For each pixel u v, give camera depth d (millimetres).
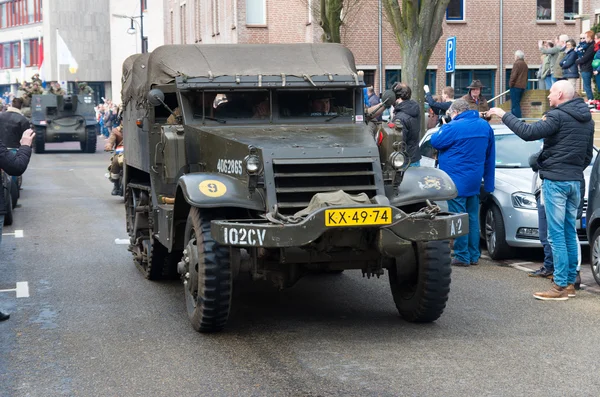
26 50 88562
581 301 9070
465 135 10789
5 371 6762
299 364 6809
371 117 9023
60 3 80625
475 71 36531
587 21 32500
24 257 12055
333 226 6875
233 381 6406
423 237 7105
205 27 44281
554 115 8875
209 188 7371
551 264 10188
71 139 37344
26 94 37875
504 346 7301
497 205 11430
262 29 36875
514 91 23156
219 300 7465
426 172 8070
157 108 9438
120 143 19656
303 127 8547
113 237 13898
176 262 10172
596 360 6887
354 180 7531
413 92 16781
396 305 8273
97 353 7215
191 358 7020
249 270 7664
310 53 9188
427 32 16672
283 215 7301
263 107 8750
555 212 9016
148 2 61031
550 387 6215
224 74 8734
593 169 9922
